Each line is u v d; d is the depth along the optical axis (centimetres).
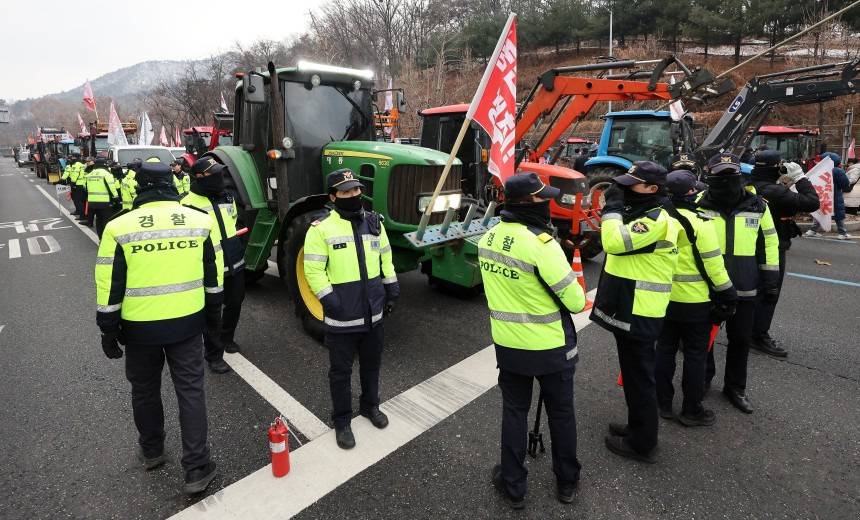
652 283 279
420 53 3072
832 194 945
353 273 304
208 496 273
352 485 281
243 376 408
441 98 2316
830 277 685
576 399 373
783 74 881
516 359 251
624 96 721
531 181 244
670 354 341
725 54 3189
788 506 267
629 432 306
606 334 491
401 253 516
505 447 261
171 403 369
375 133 610
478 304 578
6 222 1227
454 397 374
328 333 307
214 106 3750
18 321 539
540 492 276
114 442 323
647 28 3275
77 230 1091
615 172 815
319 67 545
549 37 3741
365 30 3147
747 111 910
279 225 546
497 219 531
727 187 353
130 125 2272
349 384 315
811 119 2253
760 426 341
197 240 272
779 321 524
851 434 331
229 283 432
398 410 356
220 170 417
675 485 282
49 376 412
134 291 258
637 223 272
